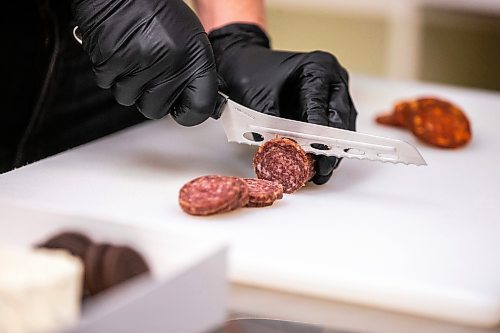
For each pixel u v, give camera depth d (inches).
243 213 28.9
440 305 24.9
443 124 35.9
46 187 30.2
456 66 58.6
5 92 36.5
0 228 23.6
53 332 18.9
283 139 30.3
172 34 29.5
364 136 29.9
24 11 35.7
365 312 25.5
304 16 61.3
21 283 20.2
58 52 36.3
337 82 32.4
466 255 27.0
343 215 29.2
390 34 59.4
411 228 28.6
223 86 32.2
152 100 30.2
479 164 34.5
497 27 56.4
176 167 32.4
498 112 40.4
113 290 21.8
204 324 21.5
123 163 32.5
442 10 57.2
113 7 29.6
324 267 25.6
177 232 22.4
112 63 29.7
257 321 25.2
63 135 38.2
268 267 25.6
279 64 32.6
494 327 24.8
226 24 36.3
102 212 28.7
